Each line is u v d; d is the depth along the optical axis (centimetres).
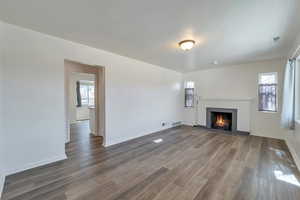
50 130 268
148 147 356
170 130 537
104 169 246
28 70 242
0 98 212
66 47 286
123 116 401
